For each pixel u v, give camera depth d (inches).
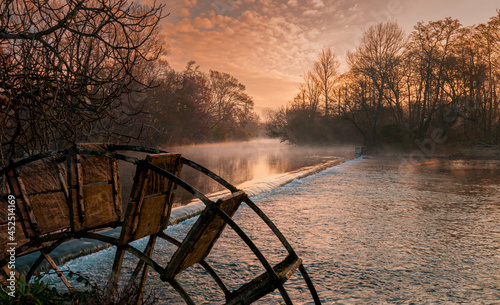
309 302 180.1
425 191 573.3
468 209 426.9
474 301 180.1
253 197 523.8
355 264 238.7
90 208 159.3
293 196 532.1
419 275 218.1
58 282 199.5
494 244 282.8
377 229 333.4
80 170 153.6
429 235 311.4
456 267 232.1
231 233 320.5
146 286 199.6
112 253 255.1
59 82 186.5
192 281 209.0
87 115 204.5
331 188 612.7
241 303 133.6
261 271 226.4
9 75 168.4
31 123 181.9
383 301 181.0
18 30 168.7
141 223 152.8
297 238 304.2
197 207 406.3
